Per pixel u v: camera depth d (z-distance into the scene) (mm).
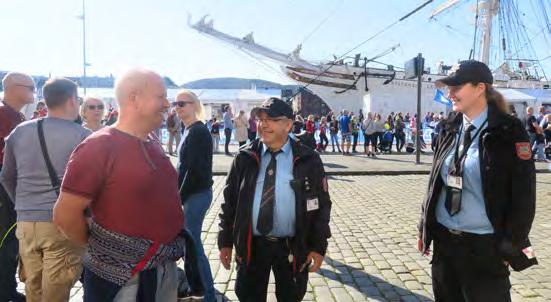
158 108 1772
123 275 1699
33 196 2617
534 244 5055
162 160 1841
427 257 4582
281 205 2316
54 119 2711
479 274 2086
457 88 2127
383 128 16172
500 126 1972
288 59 26969
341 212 6777
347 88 28484
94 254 1728
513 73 32469
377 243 5102
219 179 10164
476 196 2070
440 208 2258
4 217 3156
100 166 1647
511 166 1945
